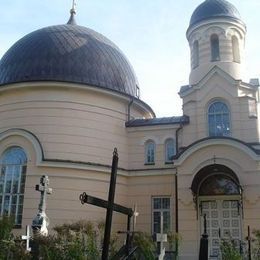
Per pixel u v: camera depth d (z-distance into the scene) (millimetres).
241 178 23078
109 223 7723
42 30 29203
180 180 24047
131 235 10133
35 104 25891
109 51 29219
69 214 24141
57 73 26438
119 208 8797
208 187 24172
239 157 23344
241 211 22969
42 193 19016
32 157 24797
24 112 25938
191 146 24031
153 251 13617
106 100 27141
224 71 26625
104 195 25438
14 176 24969
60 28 29203
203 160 23828
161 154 26859
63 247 13531
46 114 25656
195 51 29734
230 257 14086
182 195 23828
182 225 23438
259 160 23016
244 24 29625
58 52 27234
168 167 26312
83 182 24953
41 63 26812
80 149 25469
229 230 23328
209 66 28297
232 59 28516
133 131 27719
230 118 25938
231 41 28953
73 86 25969
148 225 25734
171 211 25625
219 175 24031
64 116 25734
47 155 24891
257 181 22859
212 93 26484
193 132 26266
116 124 27328
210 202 24125
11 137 25453
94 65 27547
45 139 25234
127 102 28172
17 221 24062
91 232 16453
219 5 29516
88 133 25969
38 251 13695
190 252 22906
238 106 25953
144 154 27188
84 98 26391
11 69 27250
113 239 16109
